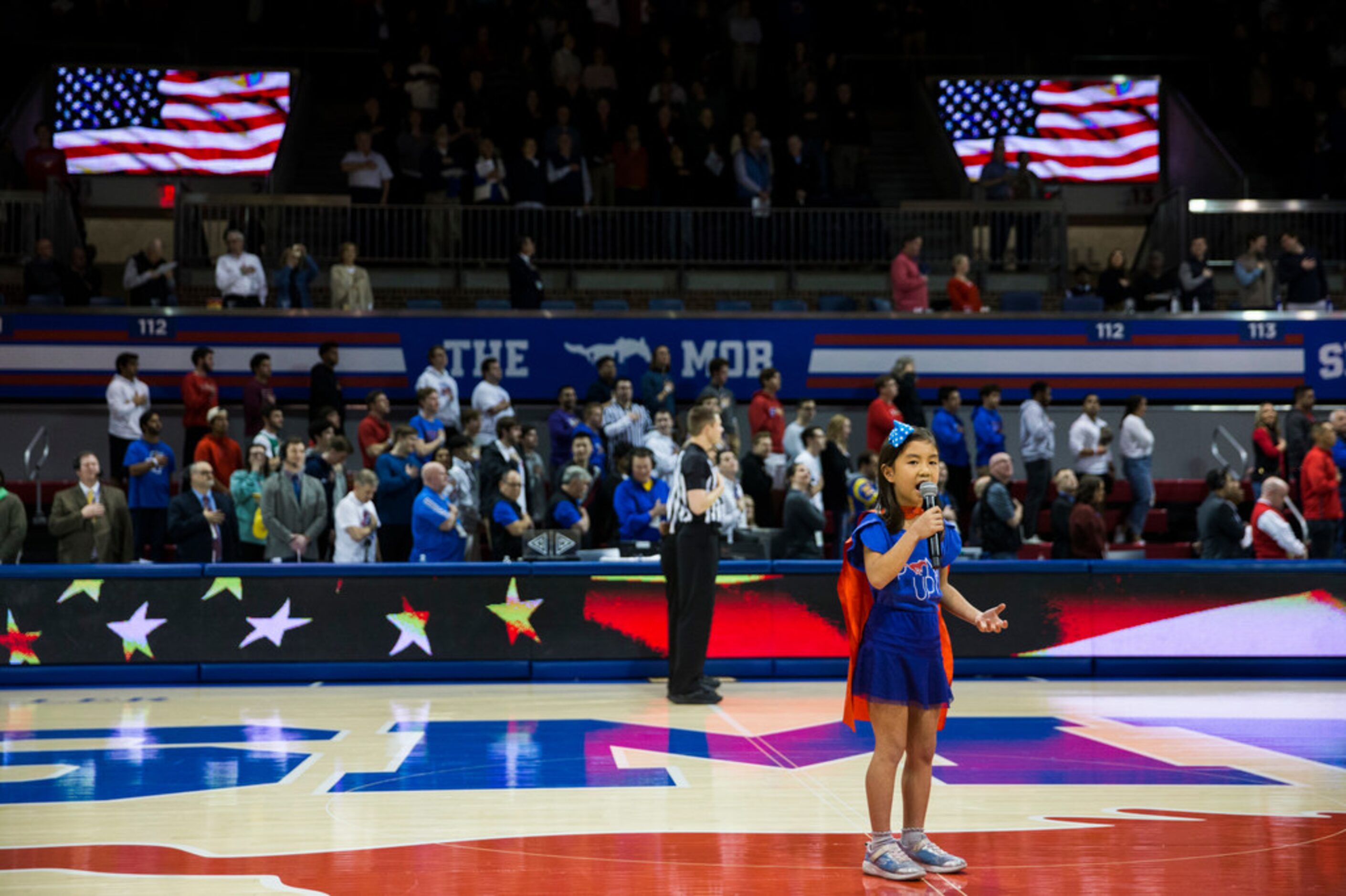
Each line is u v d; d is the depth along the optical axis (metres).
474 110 17.97
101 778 5.69
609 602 9.46
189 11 20.72
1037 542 12.77
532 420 15.48
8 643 9.12
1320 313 16.06
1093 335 15.94
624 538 11.01
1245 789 5.43
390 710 7.84
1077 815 4.91
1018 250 17.23
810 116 18.06
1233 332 16.03
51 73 19.73
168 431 15.01
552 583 9.44
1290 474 13.94
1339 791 5.39
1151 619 9.56
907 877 3.94
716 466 10.86
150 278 15.56
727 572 9.49
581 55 20.27
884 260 17.02
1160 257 16.83
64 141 20.02
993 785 5.52
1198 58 21.95
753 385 15.73
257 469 11.34
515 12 20.27
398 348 15.31
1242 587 9.61
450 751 6.38
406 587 9.35
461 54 19.06
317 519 10.94
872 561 4.08
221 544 11.11
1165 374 15.97
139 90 20.27
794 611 9.52
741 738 6.77
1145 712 7.75
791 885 3.92
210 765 6.00
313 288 16.52
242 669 9.20
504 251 16.64
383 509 11.30
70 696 8.55
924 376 15.82
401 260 16.23
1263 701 8.27
